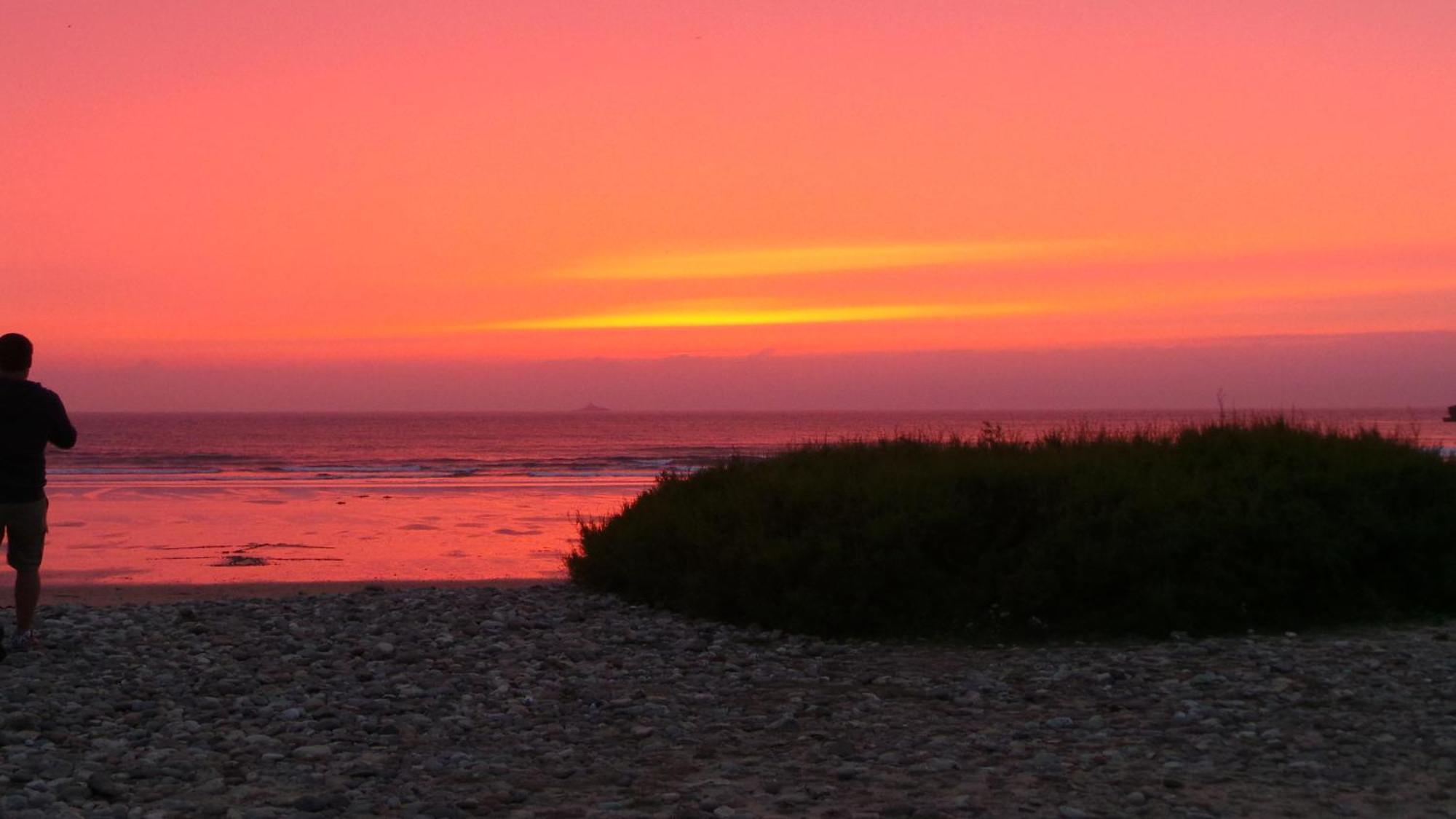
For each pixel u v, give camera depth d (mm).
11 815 5203
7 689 8109
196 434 129625
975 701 7742
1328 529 10305
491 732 7215
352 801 5652
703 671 9078
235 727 7301
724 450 84375
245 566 19656
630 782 6000
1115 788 5652
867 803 5500
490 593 13797
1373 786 5566
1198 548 10250
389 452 81875
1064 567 10266
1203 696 7598
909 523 10844
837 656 9602
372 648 9930
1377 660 8391
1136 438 13180
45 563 19828
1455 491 10906
